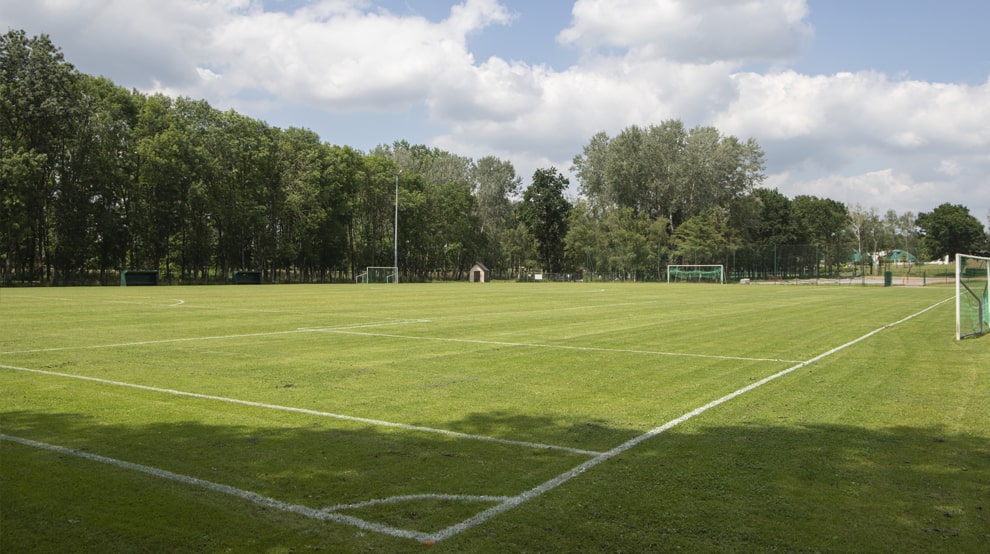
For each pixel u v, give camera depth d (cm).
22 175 5412
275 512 516
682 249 8525
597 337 1731
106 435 735
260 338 1667
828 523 499
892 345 1598
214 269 8025
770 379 1119
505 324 2089
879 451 691
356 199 8869
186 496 550
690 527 490
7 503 532
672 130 9562
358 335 1750
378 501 540
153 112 6856
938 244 13738
